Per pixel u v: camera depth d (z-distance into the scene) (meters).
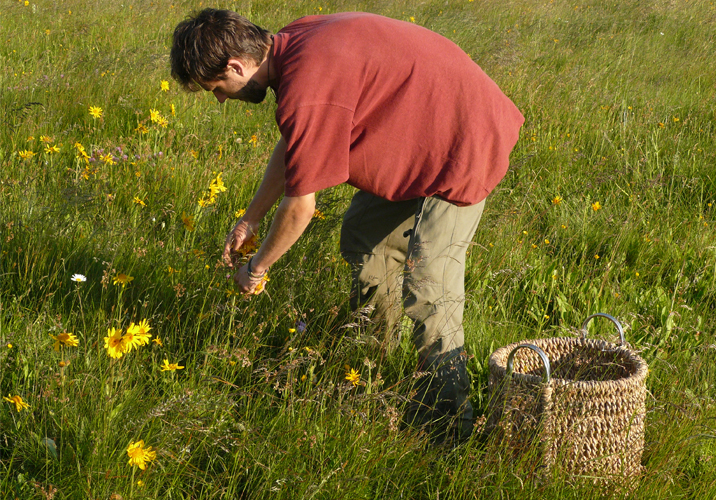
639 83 6.87
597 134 5.28
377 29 2.09
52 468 1.93
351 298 2.79
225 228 3.45
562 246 3.78
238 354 2.27
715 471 2.23
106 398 2.03
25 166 3.74
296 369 2.43
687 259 3.71
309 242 3.03
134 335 1.97
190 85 2.12
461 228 2.30
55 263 2.80
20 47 6.62
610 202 4.41
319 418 2.20
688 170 4.78
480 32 8.84
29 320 2.48
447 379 2.35
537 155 4.82
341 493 1.94
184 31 2.03
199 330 2.63
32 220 2.99
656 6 10.27
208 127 5.01
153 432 2.02
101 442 1.91
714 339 2.95
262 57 2.06
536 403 2.09
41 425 2.02
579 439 2.10
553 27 9.47
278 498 1.91
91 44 7.24
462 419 2.38
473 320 2.95
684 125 5.57
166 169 3.89
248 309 2.64
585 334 2.57
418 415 2.43
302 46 2.00
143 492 1.83
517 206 4.18
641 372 2.20
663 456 2.28
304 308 2.78
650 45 8.80
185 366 2.40
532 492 2.00
